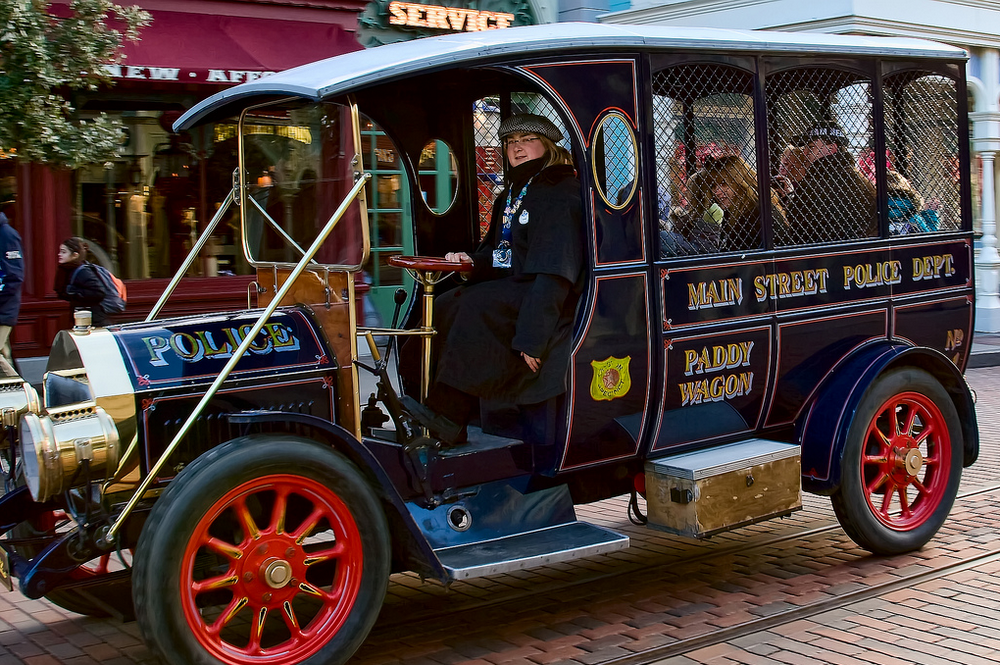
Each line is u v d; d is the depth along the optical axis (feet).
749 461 14.57
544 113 17.47
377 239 35.22
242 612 14.61
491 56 12.98
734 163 15.07
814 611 13.99
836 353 16.21
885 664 12.10
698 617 13.91
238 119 15.26
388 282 35.73
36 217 31.07
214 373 12.13
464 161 17.03
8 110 22.17
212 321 12.72
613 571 16.21
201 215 33.91
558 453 13.75
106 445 11.07
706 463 14.25
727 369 15.02
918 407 16.65
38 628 14.21
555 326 13.55
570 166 14.12
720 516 14.24
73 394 11.80
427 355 13.75
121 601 12.19
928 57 17.11
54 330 31.45
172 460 11.93
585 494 14.87
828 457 15.53
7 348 25.23
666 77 14.40
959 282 17.92
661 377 14.37
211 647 11.16
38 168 30.94
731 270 14.99
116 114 32.27
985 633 13.02
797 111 15.76
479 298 13.89
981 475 21.80
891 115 16.92
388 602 15.02
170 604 10.77
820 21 42.93
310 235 13.52
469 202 17.16
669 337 14.38
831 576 15.53
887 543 16.06
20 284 24.99
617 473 15.05
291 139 13.93
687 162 14.66
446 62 12.70
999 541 17.11
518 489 13.97
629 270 14.03
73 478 11.05
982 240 48.91
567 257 13.41
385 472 12.49
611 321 13.88
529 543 13.19
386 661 12.66
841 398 15.72
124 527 11.76
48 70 22.38
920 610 13.91
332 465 11.64
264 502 12.35
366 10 37.73
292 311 13.26
